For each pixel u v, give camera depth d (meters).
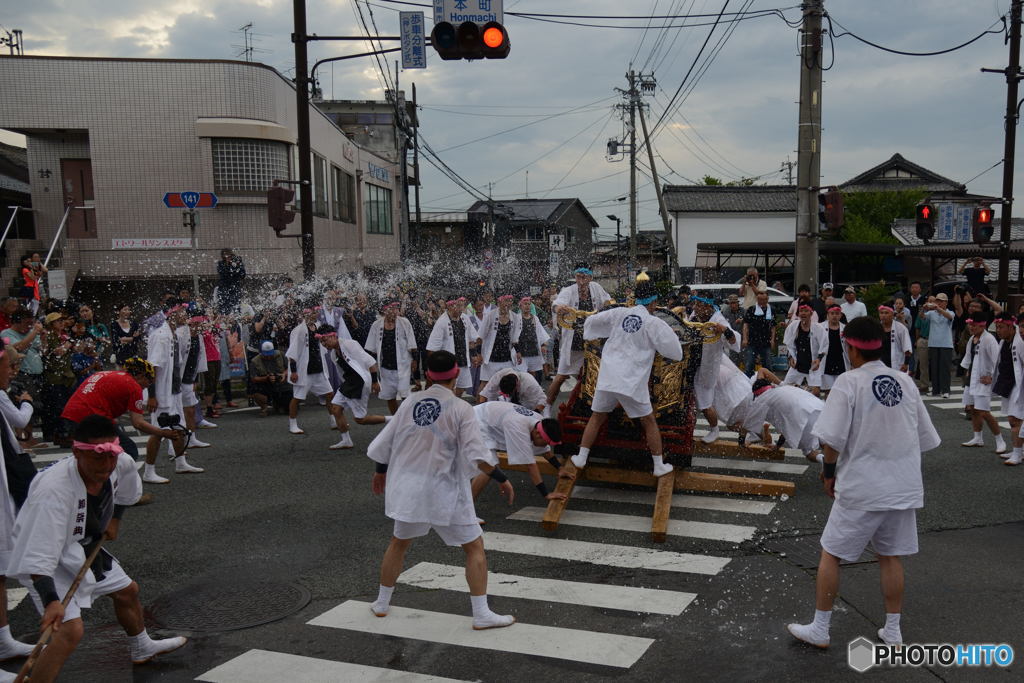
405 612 4.68
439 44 8.43
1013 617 4.45
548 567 5.39
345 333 11.88
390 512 4.39
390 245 33.06
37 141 18.03
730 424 7.83
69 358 9.45
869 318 4.07
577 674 3.88
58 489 3.45
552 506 6.25
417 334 13.00
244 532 6.18
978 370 8.49
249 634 4.42
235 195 17.75
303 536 6.08
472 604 4.43
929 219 14.57
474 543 4.41
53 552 3.39
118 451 3.54
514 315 10.61
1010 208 15.48
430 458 4.36
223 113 17.58
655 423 6.49
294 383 9.72
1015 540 5.74
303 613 4.69
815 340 9.88
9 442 4.50
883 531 4.04
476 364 10.60
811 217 13.33
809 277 13.45
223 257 15.46
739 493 6.95
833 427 3.96
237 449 9.03
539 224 47.97
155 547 5.86
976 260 14.66
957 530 5.98
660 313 7.05
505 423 6.21
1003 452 8.38
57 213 18.17
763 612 4.58
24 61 17.12
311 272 13.96
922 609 4.57
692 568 5.31
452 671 3.94
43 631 3.22
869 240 33.16
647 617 4.55
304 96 13.50
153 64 17.34
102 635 4.42
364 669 3.98
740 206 38.03
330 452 8.84
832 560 4.06
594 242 56.72
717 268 27.80
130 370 6.39
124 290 17.72
